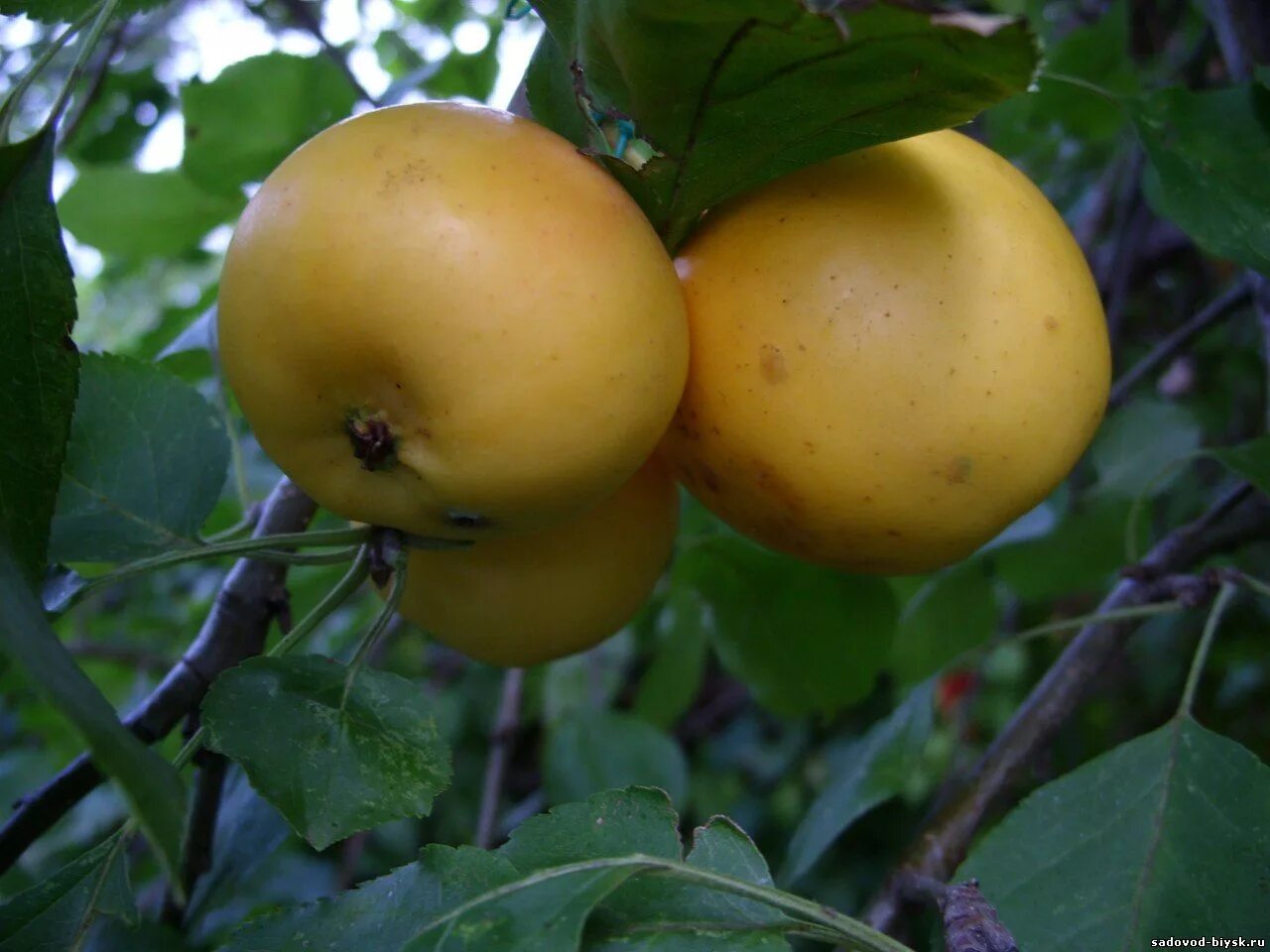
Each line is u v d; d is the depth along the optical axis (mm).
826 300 135
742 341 139
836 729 445
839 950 169
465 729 455
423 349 118
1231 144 176
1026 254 140
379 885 122
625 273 125
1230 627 386
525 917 106
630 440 129
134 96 350
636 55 122
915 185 138
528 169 123
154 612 414
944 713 420
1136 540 246
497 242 118
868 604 238
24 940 135
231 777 230
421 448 127
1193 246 343
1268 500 223
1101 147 356
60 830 384
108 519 170
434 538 144
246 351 125
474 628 171
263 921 121
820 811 219
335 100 246
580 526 167
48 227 123
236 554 148
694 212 143
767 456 141
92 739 92
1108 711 414
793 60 119
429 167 120
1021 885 157
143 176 260
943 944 157
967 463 137
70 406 126
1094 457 275
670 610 299
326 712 133
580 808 124
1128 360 394
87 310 700
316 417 129
